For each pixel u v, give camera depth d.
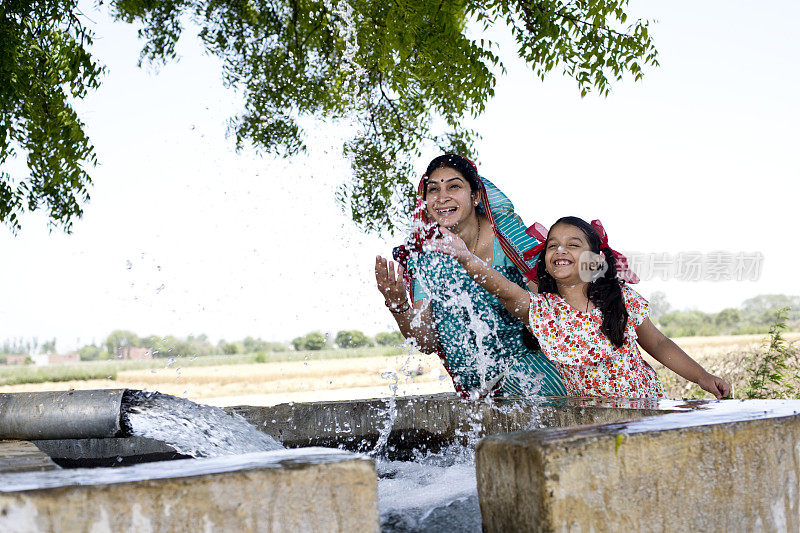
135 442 2.59
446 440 2.76
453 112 6.82
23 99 5.96
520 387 3.12
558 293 2.92
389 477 2.27
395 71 6.30
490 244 3.28
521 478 1.29
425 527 1.56
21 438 2.02
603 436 1.31
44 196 6.41
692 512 1.38
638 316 2.91
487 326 3.20
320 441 2.90
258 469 1.15
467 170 3.23
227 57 7.16
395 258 3.34
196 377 18.48
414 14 5.67
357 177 6.72
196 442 2.19
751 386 5.60
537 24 5.70
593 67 5.70
